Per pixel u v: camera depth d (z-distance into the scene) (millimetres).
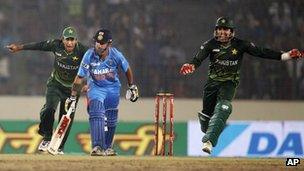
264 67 66625
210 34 68125
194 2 68625
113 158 30750
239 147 61812
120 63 35500
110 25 69000
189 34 68125
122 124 61031
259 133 62219
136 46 67312
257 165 28719
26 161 28234
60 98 39969
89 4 69500
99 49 34750
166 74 66000
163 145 42125
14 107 64250
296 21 69250
